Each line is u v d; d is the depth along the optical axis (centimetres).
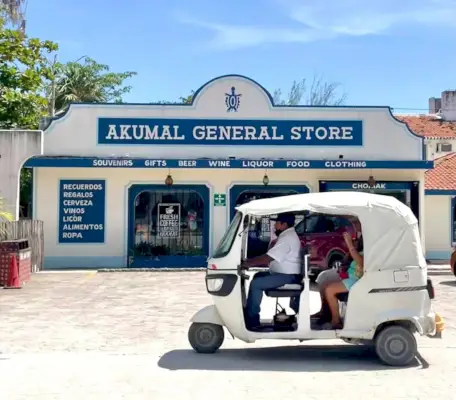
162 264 2075
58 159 1983
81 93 3991
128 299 1382
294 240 835
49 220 2050
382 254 805
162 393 679
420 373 768
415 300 802
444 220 2388
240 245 826
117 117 2073
